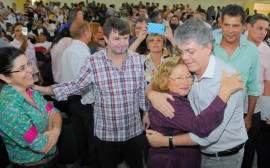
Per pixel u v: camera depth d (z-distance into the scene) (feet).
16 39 11.71
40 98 5.22
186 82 4.13
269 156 7.44
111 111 5.65
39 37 18.11
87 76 5.57
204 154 4.72
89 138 7.89
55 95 5.68
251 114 6.62
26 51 11.16
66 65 7.54
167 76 4.17
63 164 5.95
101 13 42.45
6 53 4.46
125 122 5.76
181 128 3.94
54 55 9.29
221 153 4.49
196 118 3.79
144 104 6.04
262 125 7.34
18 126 4.43
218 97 3.74
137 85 5.71
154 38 7.72
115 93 5.56
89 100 7.47
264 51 6.86
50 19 32.55
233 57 6.01
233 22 5.63
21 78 4.58
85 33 7.67
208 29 3.84
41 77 11.21
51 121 5.30
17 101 4.49
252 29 6.88
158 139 4.08
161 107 3.98
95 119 5.96
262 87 7.06
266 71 6.88
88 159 8.30
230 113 3.88
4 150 5.81
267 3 53.57
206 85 4.16
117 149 6.10
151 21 10.71
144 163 7.76
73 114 8.06
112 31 5.16
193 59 3.88
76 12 12.69
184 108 3.95
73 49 7.47
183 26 3.88
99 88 5.58
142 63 5.79
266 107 6.89
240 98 4.06
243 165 7.30
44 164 4.97
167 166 4.15
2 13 28.55
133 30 10.50
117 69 5.50
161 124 4.08
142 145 6.45
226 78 3.86
